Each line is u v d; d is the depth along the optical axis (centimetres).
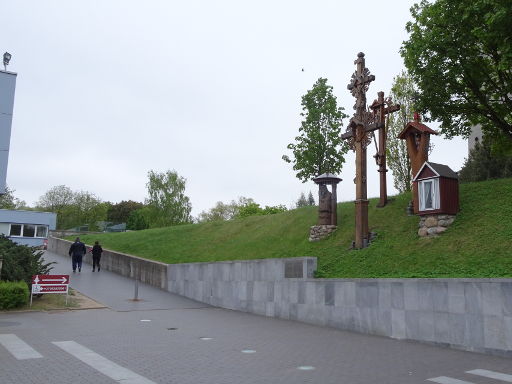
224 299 1836
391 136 2720
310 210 2416
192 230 3088
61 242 3722
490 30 1482
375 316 1222
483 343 979
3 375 729
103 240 3528
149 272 2405
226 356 918
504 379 758
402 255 1512
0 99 2077
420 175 1614
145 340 1070
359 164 1769
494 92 1886
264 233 2386
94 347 967
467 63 1695
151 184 5244
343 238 1848
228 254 2286
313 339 1142
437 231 1537
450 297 1051
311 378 755
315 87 3019
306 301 1450
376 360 901
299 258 1588
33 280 1598
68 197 7188
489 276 1173
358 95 1861
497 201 1557
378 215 1900
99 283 2281
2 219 4078
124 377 732
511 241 1316
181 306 1803
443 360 907
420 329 1106
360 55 1898
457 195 1579
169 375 755
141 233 3447
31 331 1150
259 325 1377
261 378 750
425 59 1741
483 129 2045
